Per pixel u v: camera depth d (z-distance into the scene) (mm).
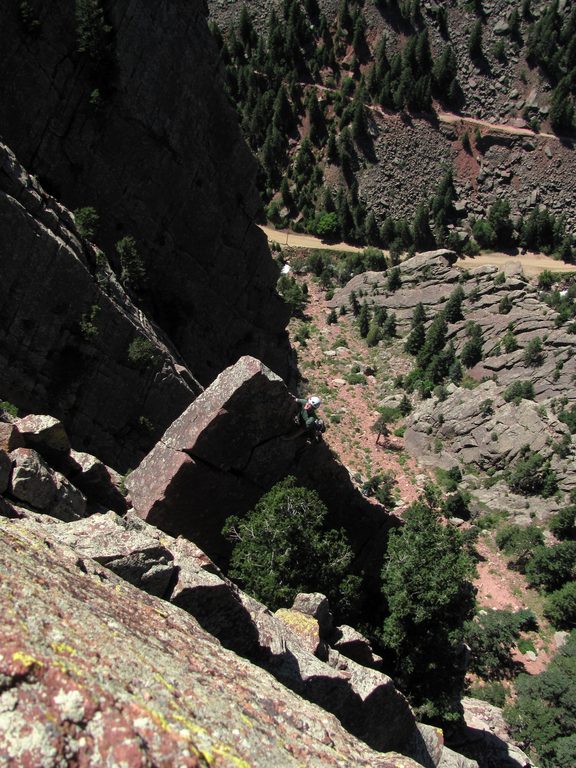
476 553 70250
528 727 46719
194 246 66188
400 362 105438
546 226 143000
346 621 30016
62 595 11500
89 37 50125
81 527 18453
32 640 9039
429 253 117750
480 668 55375
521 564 68875
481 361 96938
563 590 62281
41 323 43719
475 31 166500
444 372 98562
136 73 54875
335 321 117250
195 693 10414
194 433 27984
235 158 66812
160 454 28828
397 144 156375
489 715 47781
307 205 147000
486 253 144875
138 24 54250
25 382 43812
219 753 8867
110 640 10641
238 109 156500
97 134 54406
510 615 60188
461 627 31141
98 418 48875
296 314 118875
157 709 9141
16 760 7316
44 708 7906
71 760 7531
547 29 166500
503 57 169125
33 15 47844
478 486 80250
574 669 52938
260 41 161750
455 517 75500
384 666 31422
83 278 45031
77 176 54281
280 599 25859
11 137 49406
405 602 29156
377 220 151000
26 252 41719
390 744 23172
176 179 61438
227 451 28703
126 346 49156
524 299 102375
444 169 157500
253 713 11227
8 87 48281
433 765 24203
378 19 168625
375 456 85938
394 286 117062
